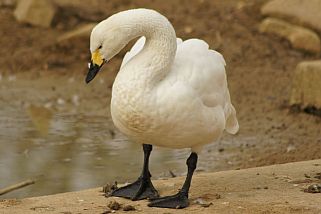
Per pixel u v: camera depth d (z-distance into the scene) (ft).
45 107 55.31
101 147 46.78
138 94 30.27
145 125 30.60
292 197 32.53
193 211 31.14
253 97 56.59
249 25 69.62
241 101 55.83
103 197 33.55
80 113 54.13
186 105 30.32
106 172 42.29
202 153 45.85
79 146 46.96
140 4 73.15
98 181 40.83
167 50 30.86
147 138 31.40
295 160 43.75
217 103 31.86
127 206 31.40
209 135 31.68
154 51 30.81
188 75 30.91
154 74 30.53
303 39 65.87
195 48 32.30
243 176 36.19
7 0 73.61
